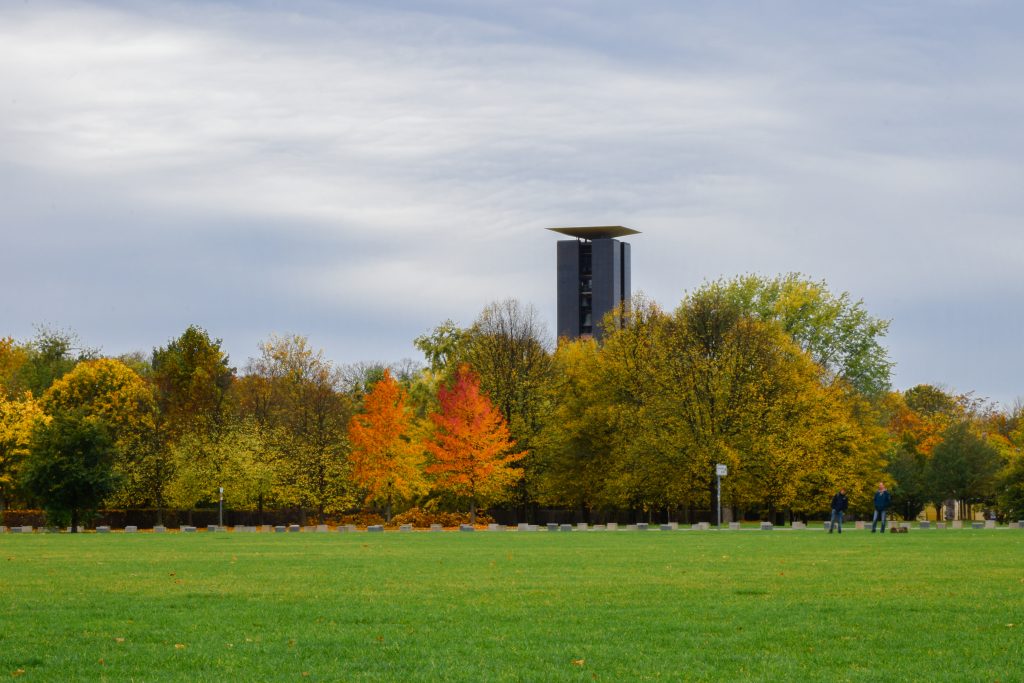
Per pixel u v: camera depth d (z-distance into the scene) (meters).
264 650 18.30
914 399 158.50
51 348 137.88
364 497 98.44
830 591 26.17
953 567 33.16
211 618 21.91
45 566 35.12
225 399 117.50
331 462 95.56
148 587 27.80
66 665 17.09
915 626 20.45
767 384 83.12
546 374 95.50
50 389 110.56
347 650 18.30
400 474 88.69
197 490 92.25
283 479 93.75
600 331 178.25
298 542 52.16
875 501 59.88
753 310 103.31
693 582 28.58
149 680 15.99
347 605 23.86
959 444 117.62
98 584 28.62
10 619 21.83
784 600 24.39
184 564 35.84
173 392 119.62
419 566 34.44
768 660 17.30
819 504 82.62
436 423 89.19
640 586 27.55
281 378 120.31
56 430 77.31
